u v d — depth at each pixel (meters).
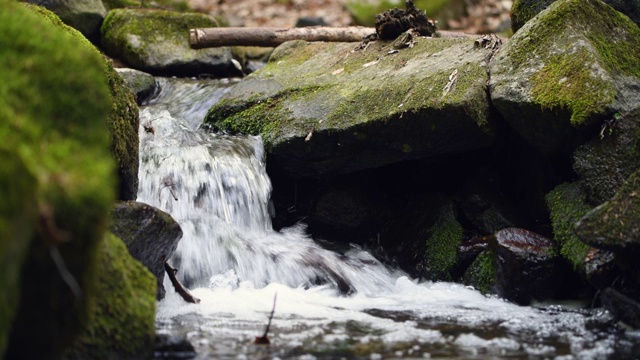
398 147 6.41
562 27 6.17
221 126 7.27
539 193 6.50
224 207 6.50
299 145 6.65
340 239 7.01
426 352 4.11
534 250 5.61
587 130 5.66
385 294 5.97
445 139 6.22
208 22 10.27
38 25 3.23
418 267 6.46
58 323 3.05
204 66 9.83
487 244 6.04
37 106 2.94
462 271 6.20
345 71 7.32
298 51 8.16
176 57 9.71
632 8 6.96
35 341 3.05
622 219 4.68
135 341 3.78
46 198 2.65
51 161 2.77
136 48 9.70
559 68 5.93
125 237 4.57
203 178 6.48
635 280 4.91
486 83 6.26
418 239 6.65
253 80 7.62
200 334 4.38
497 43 6.70
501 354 4.11
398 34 7.68
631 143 5.46
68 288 2.99
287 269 6.12
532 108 5.88
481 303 5.57
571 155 5.86
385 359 3.96
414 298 5.76
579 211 5.65
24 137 2.77
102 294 3.75
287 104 7.06
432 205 6.82
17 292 2.71
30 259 2.82
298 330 4.55
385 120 6.29
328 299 5.62
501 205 6.61
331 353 4.05
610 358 4.10
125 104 5.54
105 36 10.05
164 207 6.33
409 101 6.26
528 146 6.61
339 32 9.09
